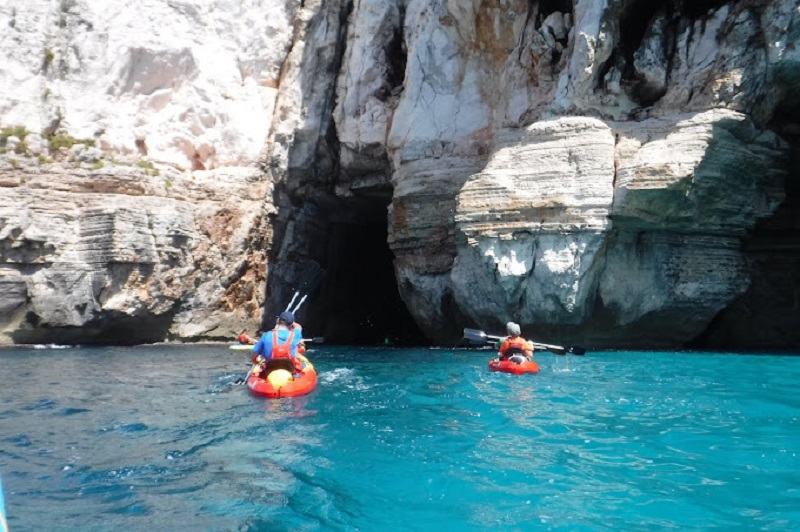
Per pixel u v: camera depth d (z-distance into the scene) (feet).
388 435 21.95
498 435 22.03
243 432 22.41
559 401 28.02
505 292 50.14
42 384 33.24
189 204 59.77
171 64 65.36
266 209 64.18
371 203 70.38
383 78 63.62
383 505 15.58
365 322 75.82
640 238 49.39
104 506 15.39
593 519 14.66
